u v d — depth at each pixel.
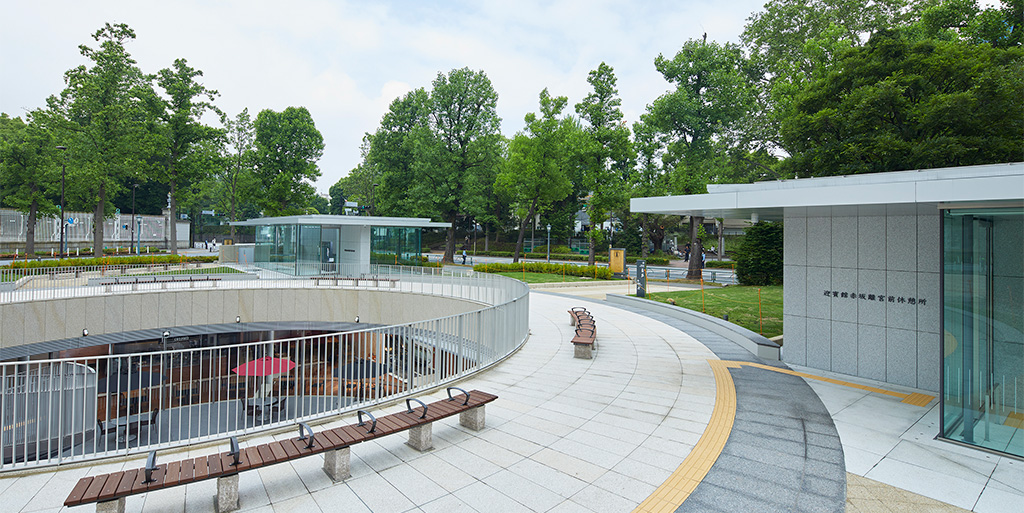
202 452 6.18
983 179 6.54
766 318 18.20
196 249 67.44
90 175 36.28
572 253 63.56
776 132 30.45
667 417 8.02
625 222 61.41
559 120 41.25
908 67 18.53
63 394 5.86
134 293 19.81
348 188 85.88
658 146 37.97
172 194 44.88
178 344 20.98
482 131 46.84
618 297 23.08
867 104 18.39
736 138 33.31
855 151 18.95
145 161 40.81
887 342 10.55
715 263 50.75
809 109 22.11
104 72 38.16
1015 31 19.47
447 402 7.27
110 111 37.75
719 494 5.53
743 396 9.23
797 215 11.45
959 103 15.91
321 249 29.64
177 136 44.12
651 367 11.27
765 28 32.88
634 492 5.54
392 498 5.34
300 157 48.47
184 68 43.34
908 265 10.32
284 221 29.14
